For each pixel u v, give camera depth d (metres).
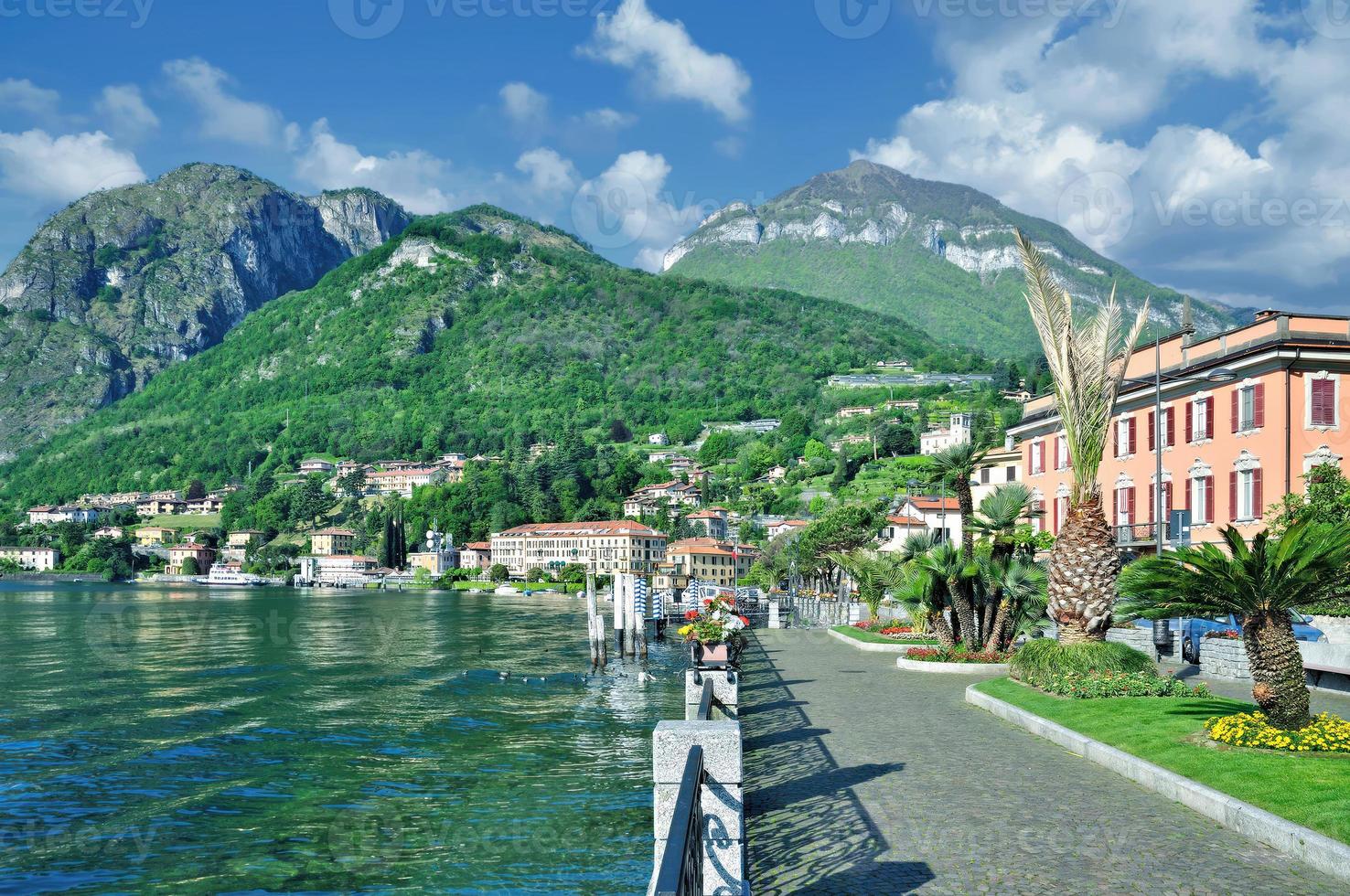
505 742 27.39
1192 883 9.84
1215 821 12.23
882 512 107.81
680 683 43.00
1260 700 14.80
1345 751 13.85
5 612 120.06
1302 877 9.99
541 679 44.62
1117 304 24.84
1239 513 45.38
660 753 9.46
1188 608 15.84
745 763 17.16
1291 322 43.69
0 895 15.90
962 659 33.41
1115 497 54.97
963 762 16.41
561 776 22.64
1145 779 14.41
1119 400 54.50
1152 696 20.64
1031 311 25.39
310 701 37.16
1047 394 64.69
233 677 46.44
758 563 157.25
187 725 31.59
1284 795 12.05
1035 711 20.42
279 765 24.88
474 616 114.69
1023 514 36.28
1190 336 49.91
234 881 16.14
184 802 21.23
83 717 33.78
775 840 11.98
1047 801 13.42
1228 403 46.25
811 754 17.56
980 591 35.62
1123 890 9.69
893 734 19.55
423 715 33.00
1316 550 14.12
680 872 4.98
